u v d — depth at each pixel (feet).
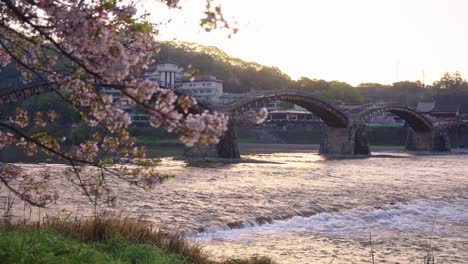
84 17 17.30
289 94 307.99
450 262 62.85
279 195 113.60
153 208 89.45
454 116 557.74
